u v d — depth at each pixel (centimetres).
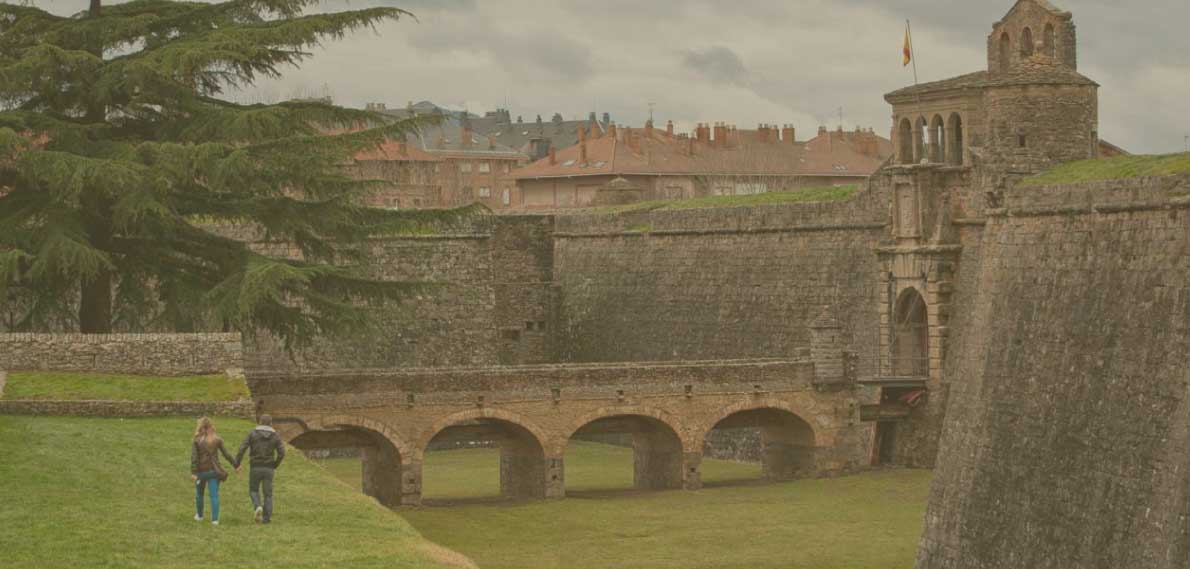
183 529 4331
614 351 11094
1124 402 5462
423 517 7838
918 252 8756
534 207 13788
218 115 6906
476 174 18375
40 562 3888
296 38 6800
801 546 7106
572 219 11638
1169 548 4969
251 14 7181
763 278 9981
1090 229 5900
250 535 4338
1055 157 8406
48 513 4338
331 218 7188
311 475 5331
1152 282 5472
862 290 9244
